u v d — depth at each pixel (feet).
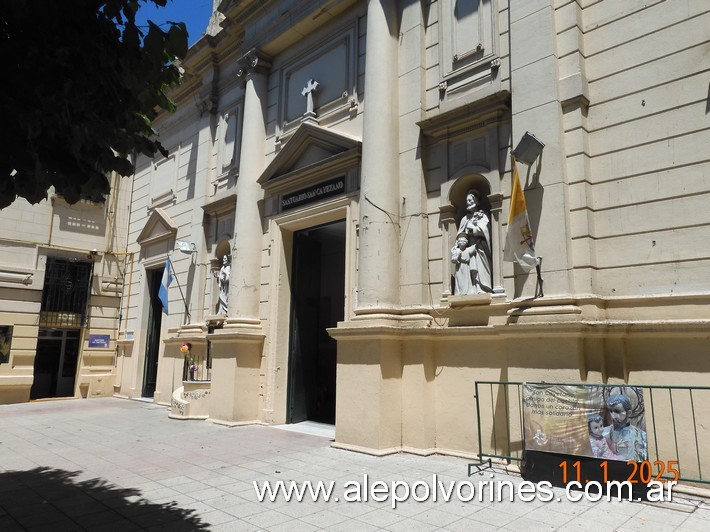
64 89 12.11
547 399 20.85
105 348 61.72
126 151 14.84
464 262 27.53
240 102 46.83
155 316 58.54
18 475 23.47
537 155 24.54
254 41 43.65
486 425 25.44
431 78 31.01
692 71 21.67
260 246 41.24
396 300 29.53
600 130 23.98
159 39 12.85
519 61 26.20
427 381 27.63
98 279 61.93
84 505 18.99
